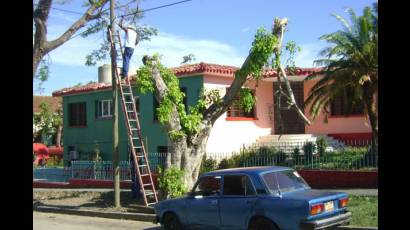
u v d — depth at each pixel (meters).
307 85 25.11
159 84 16.00
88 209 16.97
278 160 19.14
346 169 17.52
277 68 15.95
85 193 20.78
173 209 11.66
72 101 30.17
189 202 11.31
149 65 16.02
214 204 10.77
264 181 10.14
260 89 24.91
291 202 9.55
